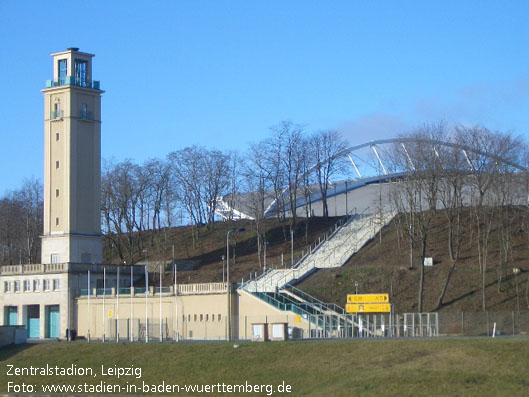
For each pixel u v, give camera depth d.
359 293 126.75
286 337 93.62
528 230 134.75
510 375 67.94
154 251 175.25
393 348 77.88
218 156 183.88
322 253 150.25
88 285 133.38
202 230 182.12
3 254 193.75
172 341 105.06
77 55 148.88
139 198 182.50
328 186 187.75
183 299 123.94
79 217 147.00
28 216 181.38
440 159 141.50
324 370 75.88
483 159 143.50
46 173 149.12
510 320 103.06
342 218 169.75
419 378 69.38
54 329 142.50
